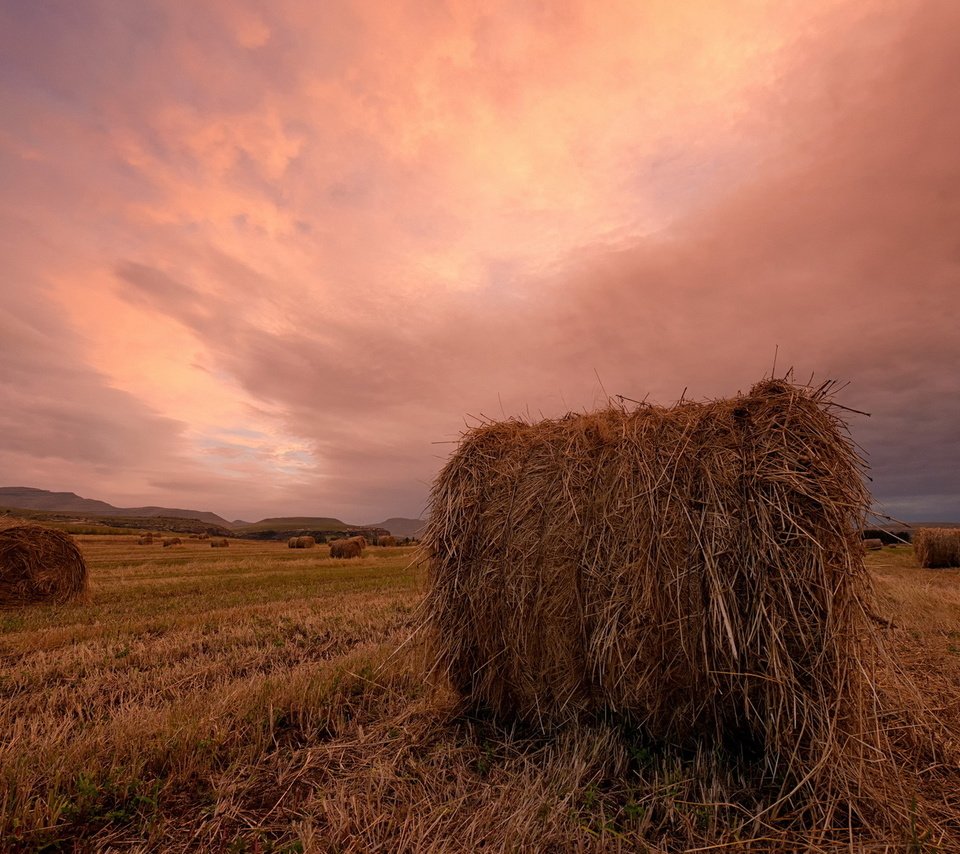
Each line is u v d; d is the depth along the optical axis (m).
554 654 4.02
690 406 4.04
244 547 38.94
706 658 3.42
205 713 4.21
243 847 2.77
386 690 5.02
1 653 6.83
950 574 14.28
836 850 2.75
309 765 3.60
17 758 3.48
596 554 3.84
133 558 25.09
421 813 3.05
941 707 4.29
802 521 3.27
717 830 2.95
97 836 2.86
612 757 3.66
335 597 11.23
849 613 3.23
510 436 4.68
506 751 3.88
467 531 4.46
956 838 2.82
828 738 3.03
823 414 3.50
